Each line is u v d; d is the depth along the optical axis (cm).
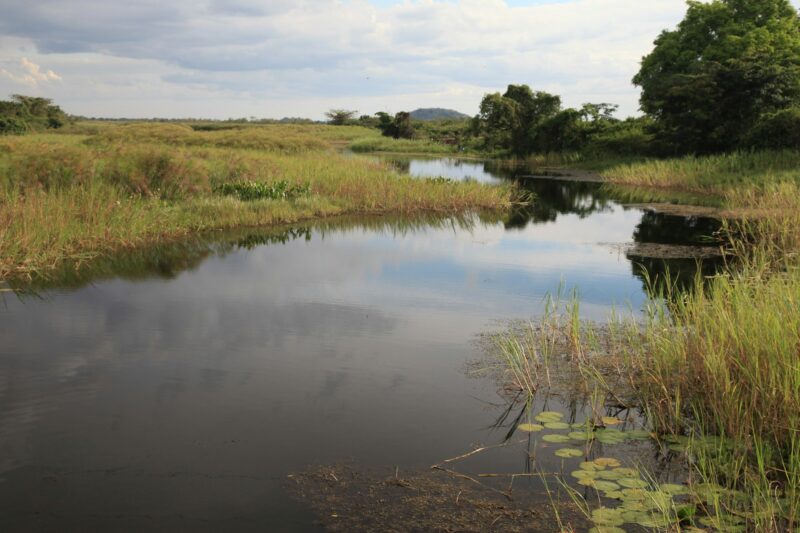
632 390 542
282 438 456
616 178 2978
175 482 396
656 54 4084
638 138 4006
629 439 457
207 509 367
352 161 2714
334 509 370
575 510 370
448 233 1432
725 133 3131
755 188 1823
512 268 1049
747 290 608
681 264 1082
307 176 1922
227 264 1045
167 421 480
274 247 1206
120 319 736
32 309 771
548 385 555
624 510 358
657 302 691
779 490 378
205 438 454
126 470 409
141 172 1519
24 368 582
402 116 7581
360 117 9975
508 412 505
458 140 7156
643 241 1330
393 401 524
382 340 677
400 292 881
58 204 1139
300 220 1544
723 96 3222
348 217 1631
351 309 793
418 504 376
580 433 465
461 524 356
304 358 620
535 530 350
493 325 731
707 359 485
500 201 1927
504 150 5591
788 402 418
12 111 5766
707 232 1431
